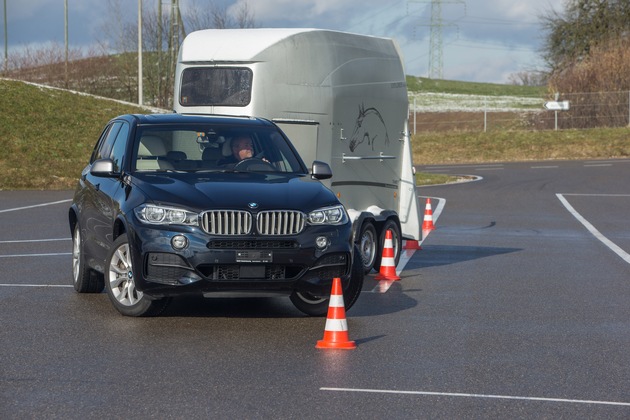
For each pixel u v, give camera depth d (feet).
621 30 248.32
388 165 58.34
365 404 25.67
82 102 177.06
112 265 38.99
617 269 55.26
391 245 51.57
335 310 33.63
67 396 26.23
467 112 281.95
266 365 30.40
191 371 29.37
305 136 51.93
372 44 56.95
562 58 260.42
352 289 39.22
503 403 25.94
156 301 38.24
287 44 51.57
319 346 33.30
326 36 53.42
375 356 31.99
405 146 59.77
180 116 43.98
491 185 130.62
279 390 27.12
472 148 211.82
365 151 55.98
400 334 36.04
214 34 52.90
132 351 32.24
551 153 203.21
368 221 53.06
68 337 34.55
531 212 94.58
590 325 38.09
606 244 68.33
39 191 118.52
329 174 42.22
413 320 39.06
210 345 33.42
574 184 130.82
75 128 162.30
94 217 42.29
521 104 309.63
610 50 228.02
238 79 51.21
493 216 90.63
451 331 36.73
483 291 47.03
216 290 36.22
